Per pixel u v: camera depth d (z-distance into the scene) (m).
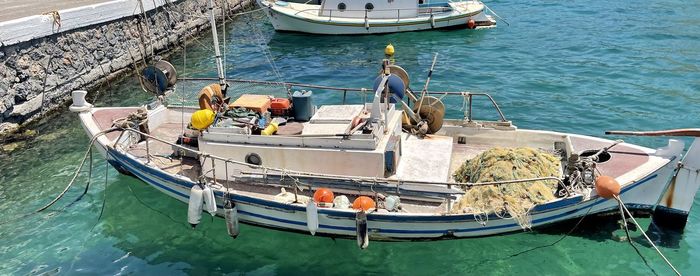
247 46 28.36
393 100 11.84
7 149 15.16
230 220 10.23
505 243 10.34
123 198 12.56
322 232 10.20
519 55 24.50
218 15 33.56
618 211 10.21
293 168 10.45
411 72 22.73
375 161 9.90
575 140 11.41
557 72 21.50
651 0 35.12
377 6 30.19
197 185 10.26
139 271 10.12
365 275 9.84
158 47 25.08
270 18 30.95
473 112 17.50
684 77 20.00
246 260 10.30
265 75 22.83
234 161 9.95
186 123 13.41
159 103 13.59
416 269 9.95
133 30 22.92
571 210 9.79
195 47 27.83
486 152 10.44
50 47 17.81
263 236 10.85
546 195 9.63
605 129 15.78
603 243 10.27
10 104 16.05
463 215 9.40
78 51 19.23
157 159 11.80
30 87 16.86
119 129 11.71
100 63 20.55
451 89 20.05
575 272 9.69
